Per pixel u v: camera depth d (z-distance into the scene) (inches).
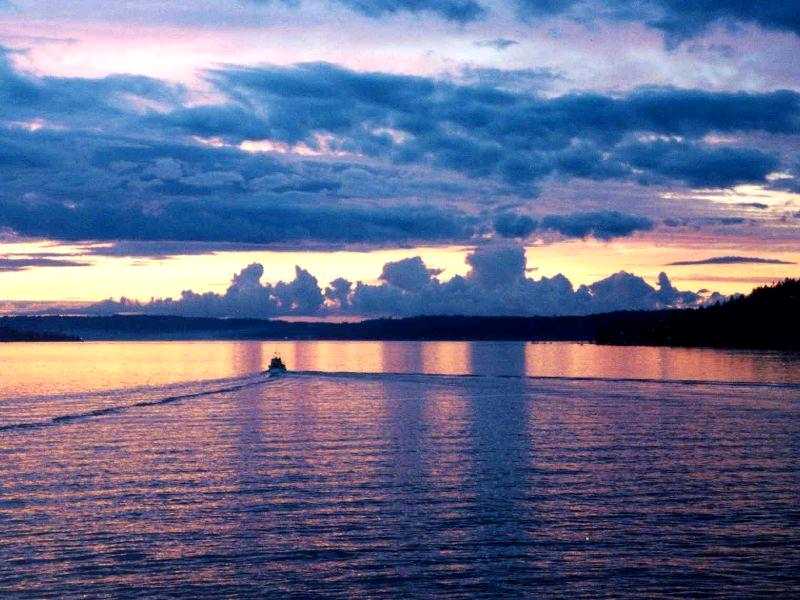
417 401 3641.7
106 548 1275.8
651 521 1409.9
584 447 2206.0
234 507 1510.8
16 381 5689.0
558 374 6190.9
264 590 1114.7
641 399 3631.9
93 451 2162.9
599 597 1090.7
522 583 1135.0
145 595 1097.4
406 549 1267.2
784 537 1321.4
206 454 2105.1
